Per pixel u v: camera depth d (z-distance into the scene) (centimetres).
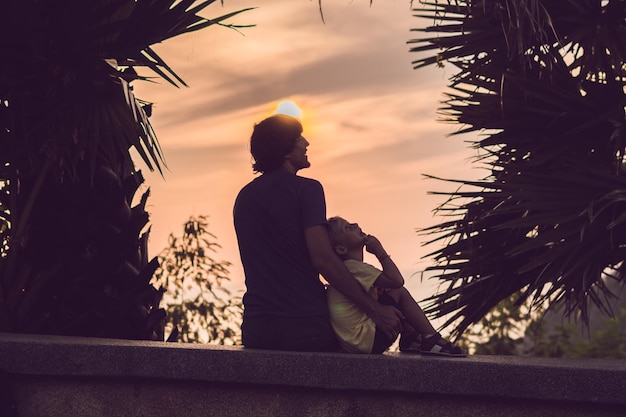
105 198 481
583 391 328
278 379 344
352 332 364
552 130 621
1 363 356
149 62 473
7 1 430
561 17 604
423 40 650
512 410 338
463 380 335
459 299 634
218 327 1070
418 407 343
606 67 614
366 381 340
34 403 359
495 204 620
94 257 478
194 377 349
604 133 608
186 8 459
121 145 461
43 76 459
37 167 472
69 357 355
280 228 369
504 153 631
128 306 478
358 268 368
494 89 641
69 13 443
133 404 357
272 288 368
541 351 1266
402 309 375
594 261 572
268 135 386
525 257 617
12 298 471
